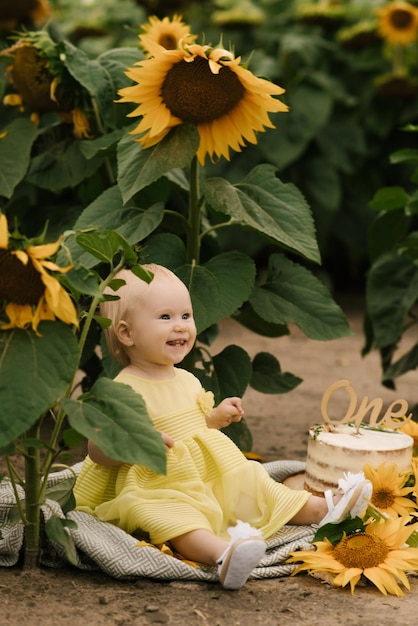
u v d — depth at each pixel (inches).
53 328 94.3
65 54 144.4
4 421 89.0
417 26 257.3
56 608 95.8
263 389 145.3
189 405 115.3
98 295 93.4
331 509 110.2
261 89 117.3
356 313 291.3
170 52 116.0
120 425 91.7
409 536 111.2
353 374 222.5
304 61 289.0
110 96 146.6
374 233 183.2
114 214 132.1
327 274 335.6
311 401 197.5
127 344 115.5
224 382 137.8
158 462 89.7
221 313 125.6
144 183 118.9
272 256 141.2
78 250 125.5
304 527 114.8
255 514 113.4
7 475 137.9
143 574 102.0
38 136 155.6
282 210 128.2
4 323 94.9
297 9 308.0
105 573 105.1
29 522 103.5
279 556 108.0
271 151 273.3
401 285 178.7
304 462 145.3
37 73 149.2
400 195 166.4
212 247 151.0
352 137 289.9
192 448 112.6
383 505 115.0
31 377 90.8
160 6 264.5
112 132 147.9
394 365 178.9
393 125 292.2
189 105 120.2
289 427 177.0
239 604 98.1
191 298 127.3
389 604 99.3
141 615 94.7
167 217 150.3
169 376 116.9
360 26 281.3
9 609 95.0
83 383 163.5
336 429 123.9
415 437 131.3
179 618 94.3
